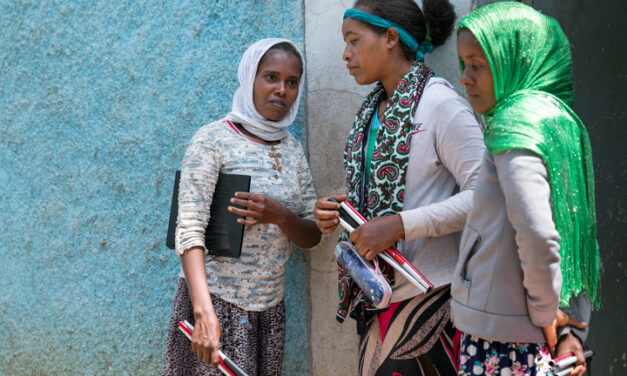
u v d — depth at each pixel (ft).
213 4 9.76
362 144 7.88
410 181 7.41
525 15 5.87
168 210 10.02
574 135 5.71
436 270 7.30
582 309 6.13
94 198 10.46
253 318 8.21
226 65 9.74
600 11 7.80
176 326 8.30
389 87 7.88
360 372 8.09
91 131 10.44
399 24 7.68
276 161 8.39
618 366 7.60
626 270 7.45
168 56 9.97
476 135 7.19
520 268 5.67
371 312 7.86
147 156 10.12
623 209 7.50
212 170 8.13
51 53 10.65
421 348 7.35
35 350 11.03
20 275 11.08
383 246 7.06
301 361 9.64
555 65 6.00
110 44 10.27
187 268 7.82
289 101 8.48
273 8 9.59
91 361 10.60
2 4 10.98
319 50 9.42
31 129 10.86
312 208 8.82
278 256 8.40
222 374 8.04
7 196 11.11
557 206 5.49
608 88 7.70
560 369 5.90
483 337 5.78
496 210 5.70
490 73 5.83
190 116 9.89
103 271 10.46
